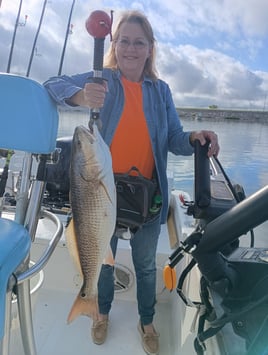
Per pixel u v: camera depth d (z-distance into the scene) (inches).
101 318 81.4
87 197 48.5
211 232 35.1
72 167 48.6
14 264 38.4
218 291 37.3
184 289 72.4
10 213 72.7
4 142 41.0
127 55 66.9
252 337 33.8
